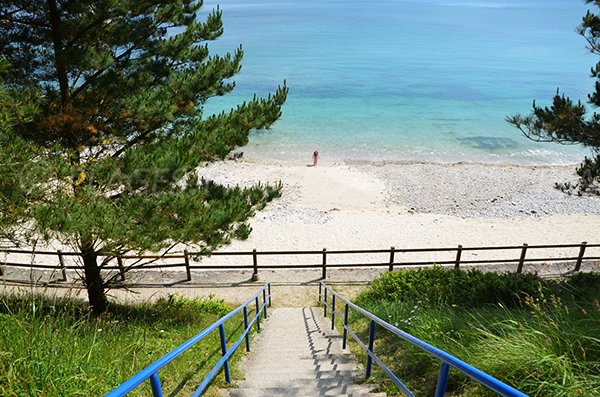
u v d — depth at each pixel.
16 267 13.70
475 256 17.92
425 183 27.09
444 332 5.68
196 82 7.82
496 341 4.45
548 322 4.58
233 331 8.57
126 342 5.38
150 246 6.48
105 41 7.96
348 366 5.89
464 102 47.16
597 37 9.35
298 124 39.38
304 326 9.63
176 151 6.65
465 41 99.38
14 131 6.82
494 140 35.81
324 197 25.06
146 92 7.38
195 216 6.99
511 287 8.66
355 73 61.78
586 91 50.44
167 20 8.53
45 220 5.46
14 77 7.23
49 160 6.12
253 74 60.78
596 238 19.86
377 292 10.52
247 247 18.64
